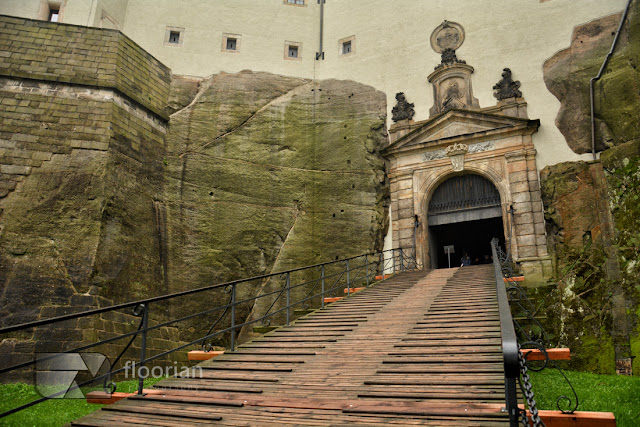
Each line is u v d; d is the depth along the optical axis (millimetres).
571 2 16719
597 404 6656
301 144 18281
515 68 16953
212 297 15031
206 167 16594
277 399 5031
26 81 14320
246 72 19188
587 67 15578
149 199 14898
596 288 13039
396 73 18922
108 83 14859
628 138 13938
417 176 17234
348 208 17312
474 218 16312
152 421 4605
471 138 16562
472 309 8336
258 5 20609
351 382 5387
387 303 9906
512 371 2945
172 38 19500
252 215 16484
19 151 13250
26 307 11359
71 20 17438
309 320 9141
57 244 12281
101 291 12203
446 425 3982
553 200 14859
